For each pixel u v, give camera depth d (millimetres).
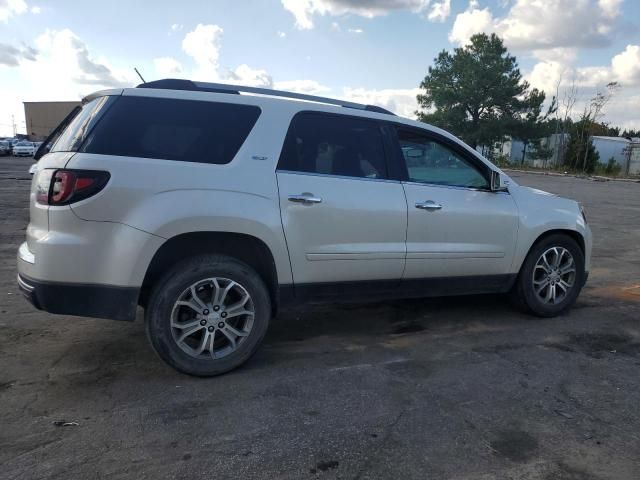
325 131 4164
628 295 6117
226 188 3650
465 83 56719
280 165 3908
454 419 3221
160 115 3662
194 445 2883
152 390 3510
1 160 41406
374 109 4598
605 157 47938
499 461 2801
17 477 2566
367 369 3936
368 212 4152
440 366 4008
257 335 3822
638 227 11984
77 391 3467
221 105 3836
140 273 3449
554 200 5219
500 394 3561
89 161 3373
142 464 2701
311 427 3096
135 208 3422
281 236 3828
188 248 3768
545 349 4395
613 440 3020
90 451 2799
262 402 3385
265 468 2695
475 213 4648
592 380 3805
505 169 45781
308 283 4047
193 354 3654
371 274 4266
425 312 5324
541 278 5125
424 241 4441
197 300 3627
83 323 4730
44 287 3375
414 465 2748
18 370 3756
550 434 3070
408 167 4484
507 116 55406
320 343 4457
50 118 55281
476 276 4789
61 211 3352
